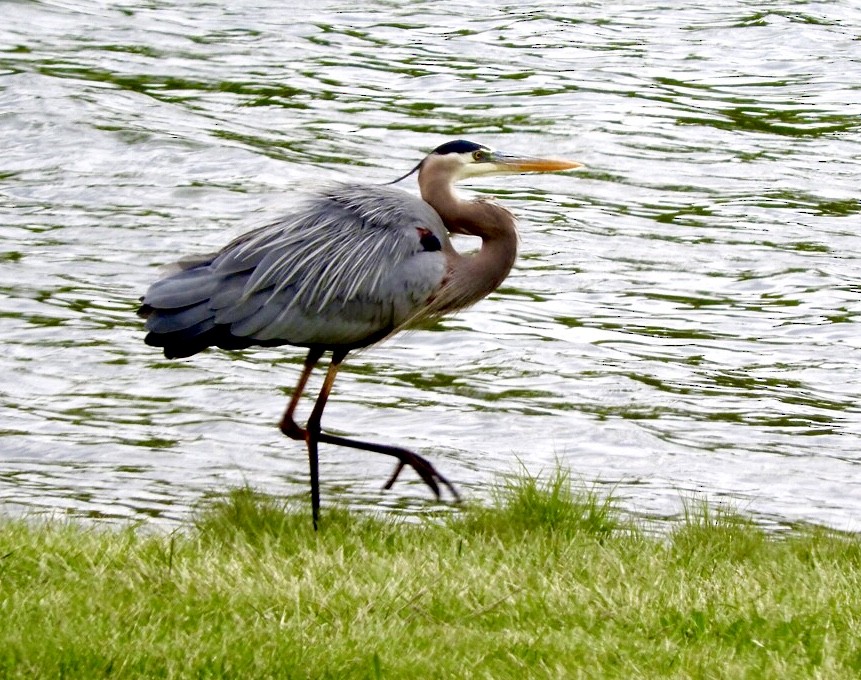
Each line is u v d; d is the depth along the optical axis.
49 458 14.47
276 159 24.95
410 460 11.43
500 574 9.11
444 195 11.80
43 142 25.27
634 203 24.12
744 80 30.81
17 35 31.70
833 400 16.88
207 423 15.68
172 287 10.80
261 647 7.66
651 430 15.76
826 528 12.48
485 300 20.05
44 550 9.13
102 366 17.28
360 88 29.53
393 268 11.11
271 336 10.92
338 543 10.02
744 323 19.41
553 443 15.39
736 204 24.12
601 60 31.84
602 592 8.80
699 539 10.80
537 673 7.58
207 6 35.44
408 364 17.81
